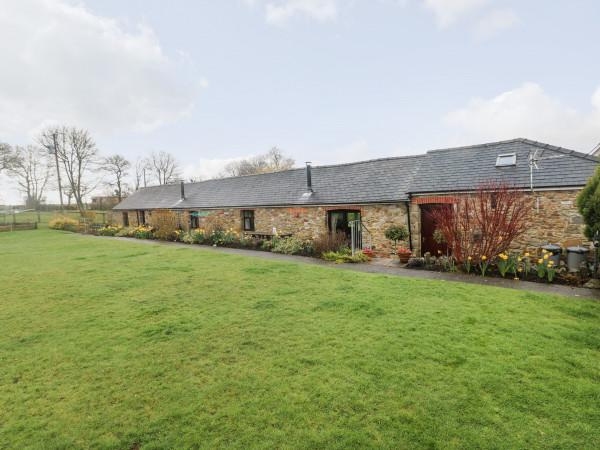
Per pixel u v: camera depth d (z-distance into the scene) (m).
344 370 3.47
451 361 3.60
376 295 6.18
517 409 2.79
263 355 3.88
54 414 2.90
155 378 3.45
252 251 13.15
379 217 11.82
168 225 19.25
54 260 11.42
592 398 2.92
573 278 7.02
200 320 5.12
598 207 6.75
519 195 8.45
